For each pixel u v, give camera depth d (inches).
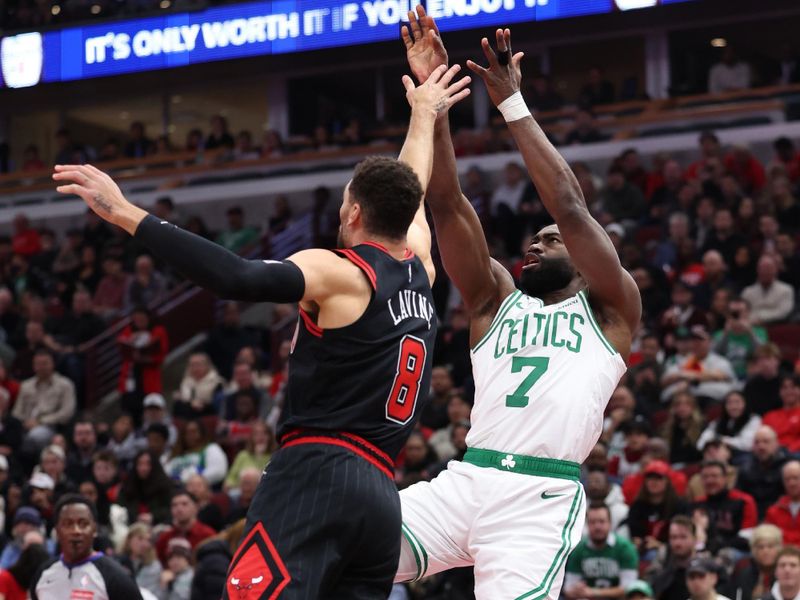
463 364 732.0
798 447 575.2
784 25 1032.8
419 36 252.7
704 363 652.1
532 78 1064.2
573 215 240.4
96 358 900.6
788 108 965.2
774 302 729.6
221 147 1138.0
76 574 348.5
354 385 204.8
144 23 1125.7
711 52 1087.6
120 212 193.8
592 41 1091.3
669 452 593.0
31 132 1293.1
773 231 786.8
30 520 539.8
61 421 804.6
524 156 245.4
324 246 995.3
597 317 242.7
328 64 1109.1
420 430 618.5
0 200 1168.2
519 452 234.8
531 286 251.6
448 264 252.2
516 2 999.0
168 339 949.8
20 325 940.6
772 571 451.2
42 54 1157.7
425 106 240.4
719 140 962.7
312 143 1103.6
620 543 477.7
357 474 202.8
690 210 831.7
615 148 974.4
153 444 688.4
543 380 237.0
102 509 604.4
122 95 1234.6
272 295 196.1
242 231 1031.0
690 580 433.1
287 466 204.4
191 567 515.2
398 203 212.8
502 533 232.2
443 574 504.4
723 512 511.5
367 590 207.8
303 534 200.1
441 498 239.9
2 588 450.0
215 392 784.9
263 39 1080.8
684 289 718.5
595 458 550.0
